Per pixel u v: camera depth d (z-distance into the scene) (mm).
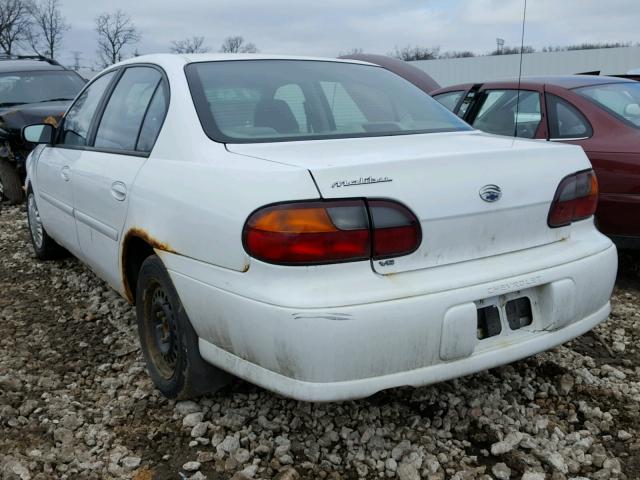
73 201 3750
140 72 3363
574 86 4762
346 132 2861
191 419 2738
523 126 4906
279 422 2725
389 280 2168
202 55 3182
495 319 2355
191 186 2471
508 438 2596
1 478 2404
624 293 4309
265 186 2162
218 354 2455
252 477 2395
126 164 3025
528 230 2490
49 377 3184
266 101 2883
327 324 2051
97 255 3516
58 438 2656
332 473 2432
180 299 2559
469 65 26625
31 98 8805
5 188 7941
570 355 3332
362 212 2133
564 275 2480
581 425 2746
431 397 2902
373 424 2717
